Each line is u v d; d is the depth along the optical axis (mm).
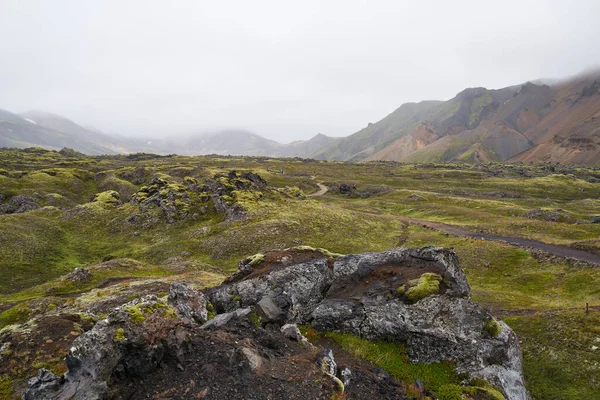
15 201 106562
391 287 23438
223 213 87625
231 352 15430
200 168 167875
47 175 139250
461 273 23984
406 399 17297
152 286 36812
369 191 151625
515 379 19562
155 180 108312
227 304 25078
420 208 110000
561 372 23375
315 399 14188
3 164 171000
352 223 82188
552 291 40562
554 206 118438
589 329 26000
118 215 91250
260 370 15094
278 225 75625
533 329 28391
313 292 25281
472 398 17391
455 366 19562
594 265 45125
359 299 23625
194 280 40750
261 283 25578
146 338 14062
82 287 44375
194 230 79562
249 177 109188
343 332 23016
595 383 21703
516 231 74938
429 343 20328
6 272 57844
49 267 63156
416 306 21297
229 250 67250
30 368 18469
